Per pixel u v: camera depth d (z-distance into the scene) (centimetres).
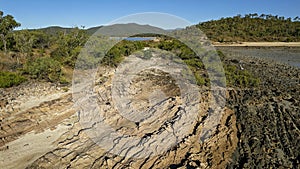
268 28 10844
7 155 1428
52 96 2262
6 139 1582
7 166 1337
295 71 3678
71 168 1287
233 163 1238
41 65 2852
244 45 8106
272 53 6291
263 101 2133
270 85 2745
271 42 9019
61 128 1711
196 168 1166
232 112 1845
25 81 2766
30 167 1322
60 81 2695
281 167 1204
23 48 3772
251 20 12019
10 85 2578
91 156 1363
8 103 2097
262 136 1488
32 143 1540
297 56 5725
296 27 11044
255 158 1270
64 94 2312
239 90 2439
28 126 1734
